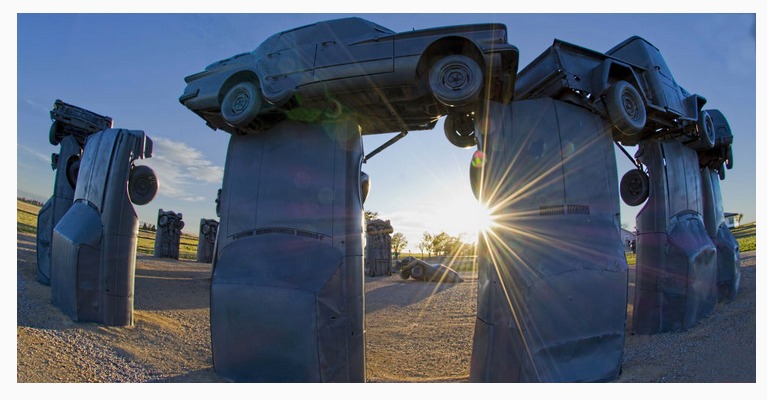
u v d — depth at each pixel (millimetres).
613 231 6496
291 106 6988
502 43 6027
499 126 6641
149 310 11273
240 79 7074
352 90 6492
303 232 6773
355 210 6938
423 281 26406
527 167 6469
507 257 6223
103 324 8742
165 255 26141
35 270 11867
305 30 6988
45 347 6629
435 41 6066
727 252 10320
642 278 9039
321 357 6117
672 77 8500
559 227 6262
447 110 7109
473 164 7117
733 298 9945
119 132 9578
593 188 6555
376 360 9070
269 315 6285
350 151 7113
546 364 5816
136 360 7152
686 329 8281
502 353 5980
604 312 6133
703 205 10836
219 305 6621
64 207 11773
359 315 6707
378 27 6805
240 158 7418
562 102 6785
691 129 8820
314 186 6930
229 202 7258
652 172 9016
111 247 9109
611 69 7129
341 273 6621
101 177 9375
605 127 6977
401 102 6863
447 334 11617
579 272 6066
